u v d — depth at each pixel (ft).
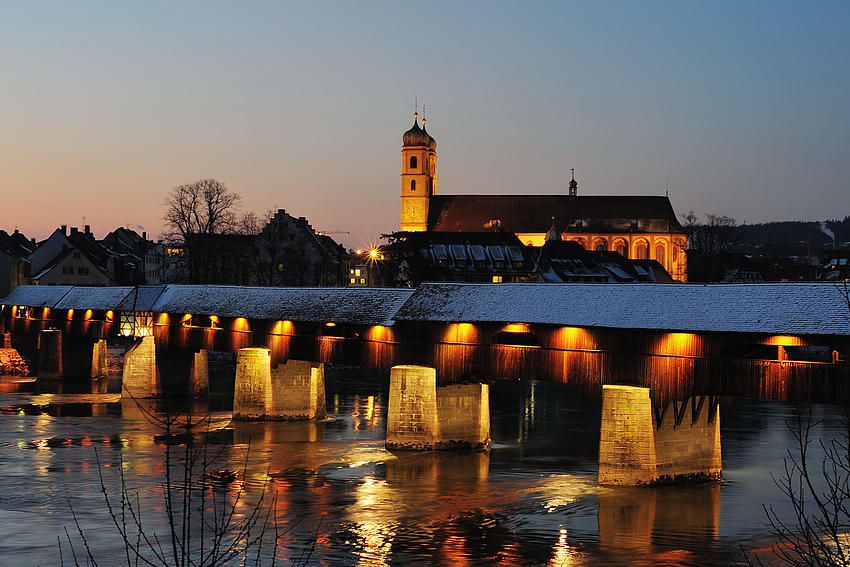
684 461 154.20
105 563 112.16
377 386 298.76
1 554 117.39
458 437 186.80
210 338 247.50
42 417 230.48
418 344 188.03
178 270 461.37
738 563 113.39
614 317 155.94
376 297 205.05
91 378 319.27
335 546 121.29
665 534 126.31
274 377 224.53
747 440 195.52
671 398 149.38
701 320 146.00
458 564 114.21
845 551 113.29
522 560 115.85
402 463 172.86
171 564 110.83
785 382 138.21
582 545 122.01
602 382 157.79
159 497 146.61
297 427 216.13
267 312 226.79
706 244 561.43
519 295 175.73
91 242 510.58
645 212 638.94
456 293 185.98
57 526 129.90
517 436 203.51
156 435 203.51
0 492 149.38
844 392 132.57
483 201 649.61
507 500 144.97
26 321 331.36
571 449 187.42
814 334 133.69
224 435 205.05
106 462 173.88
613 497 145.69
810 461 173.58
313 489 153.17
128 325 279.69
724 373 143.95
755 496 146.51
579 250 540.11
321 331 216.95
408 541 123.75
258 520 133.49
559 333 164.45
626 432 150.00
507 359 172.14
